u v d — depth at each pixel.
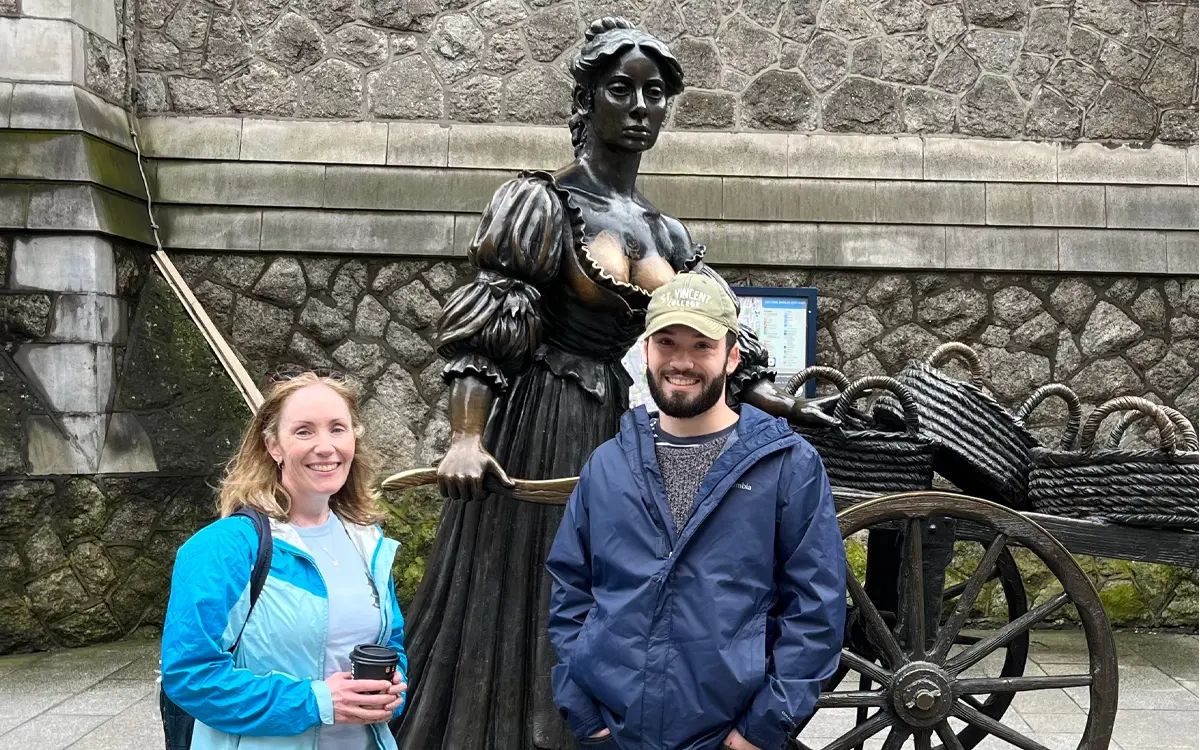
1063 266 5.61
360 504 2.01
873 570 3.25
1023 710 4.18
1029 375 5.66
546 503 2.49
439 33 5.66
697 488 1.92
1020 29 5.69
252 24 5.66
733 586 1.85
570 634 1.97
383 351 5.63
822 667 1.83
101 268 5.06
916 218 5.62
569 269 2.59
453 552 2.74
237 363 5.42
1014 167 5.68
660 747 1.83
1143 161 5.70
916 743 2.56
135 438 5.16
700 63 5.67
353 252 5.58
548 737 2.59
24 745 3.66
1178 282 5.68
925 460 2.73
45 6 5.04
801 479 1.89
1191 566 2.69
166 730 1.85
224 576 1.72
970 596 2.56
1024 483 2.88
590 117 2.72
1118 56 5.69
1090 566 5.54
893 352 5.65
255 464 1.89
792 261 5.59
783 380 5.50
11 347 4.93
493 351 2.53
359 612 1.84
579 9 5.67
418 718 2.68
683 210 5.59
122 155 5.40
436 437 5.61
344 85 5.66
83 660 4.72
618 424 2.75
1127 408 2.71
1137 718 4.08
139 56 5.66
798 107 5.69
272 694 1.69
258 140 5.64
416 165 5.64
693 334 1.91
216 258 5.62
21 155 5.00
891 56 5.69
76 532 4.91
